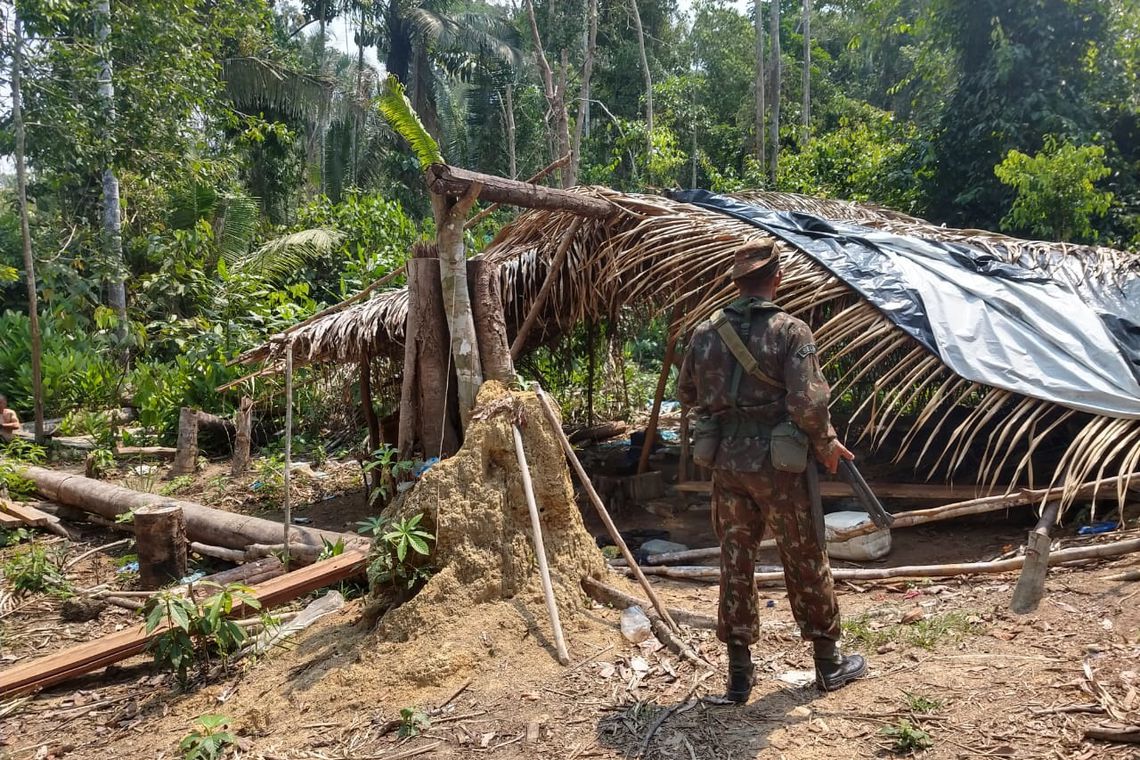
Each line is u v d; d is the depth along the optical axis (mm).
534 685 3660
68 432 12500
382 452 6109
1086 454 4777
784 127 23844
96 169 13039
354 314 7301
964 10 11625
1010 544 5133
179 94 13328
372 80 27188
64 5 12016
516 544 4266
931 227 7543
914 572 4629
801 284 5887
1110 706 3023
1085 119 11047
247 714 3707
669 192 7395
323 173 26125
